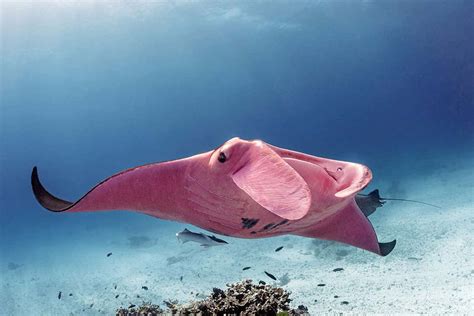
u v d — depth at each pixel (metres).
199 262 14.70
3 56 50.97
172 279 13.48
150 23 47.16
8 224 53.69
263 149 2.35
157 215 2.88
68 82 59.50
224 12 45.72
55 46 51.03
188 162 2.55
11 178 64.38
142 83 65.56
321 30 55.56
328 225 3.32
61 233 35.00
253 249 15.01
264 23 50.44
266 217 2.46
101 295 13.72
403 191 21.19
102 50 53.88
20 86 57.66
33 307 14.66
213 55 61.50
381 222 15.10
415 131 68.44
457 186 19.02
